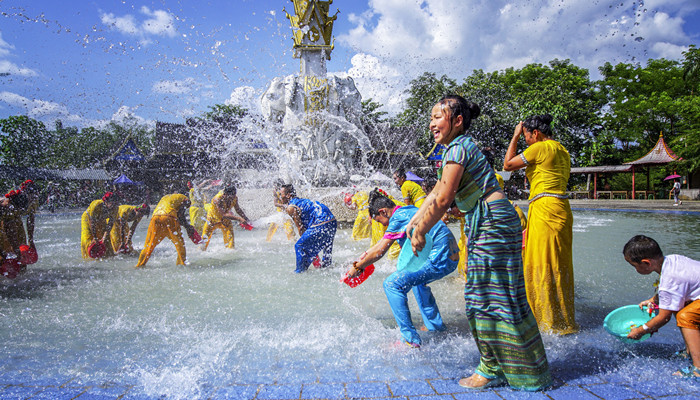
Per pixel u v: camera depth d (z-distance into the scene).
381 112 30.47
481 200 2.17
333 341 2.77
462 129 2.28
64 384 2.15
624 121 39.25
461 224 4.71
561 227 2.94
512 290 2.11
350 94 10.76
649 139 38.38
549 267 2.93
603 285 4.27
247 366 2.37
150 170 30.41
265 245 7.58
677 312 2.38
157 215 5.49
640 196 32.59
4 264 4.57
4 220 4.69
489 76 32.81
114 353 2.58
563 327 2.94
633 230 9.70
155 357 2.51
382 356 2.53
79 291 4.20
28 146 26.56
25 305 3.69
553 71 40.25
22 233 5.11
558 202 2.96
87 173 30.06
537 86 37.31
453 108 2.25
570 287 2.98
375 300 3.80
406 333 2.71
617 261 5.59
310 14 10.23
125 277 4.87
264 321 3.20
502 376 2.16
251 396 2.01
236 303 3.71
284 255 6.44
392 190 10.46
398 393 2.05
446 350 2.63
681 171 29.69
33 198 5.18
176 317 3.31
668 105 35.03
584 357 2.49
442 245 2.89
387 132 26.53
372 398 2.00
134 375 2.26
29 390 2.08
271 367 2.36
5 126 25.06
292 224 7.97
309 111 10.29
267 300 3.81
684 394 2.02
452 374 2.29
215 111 19.83
